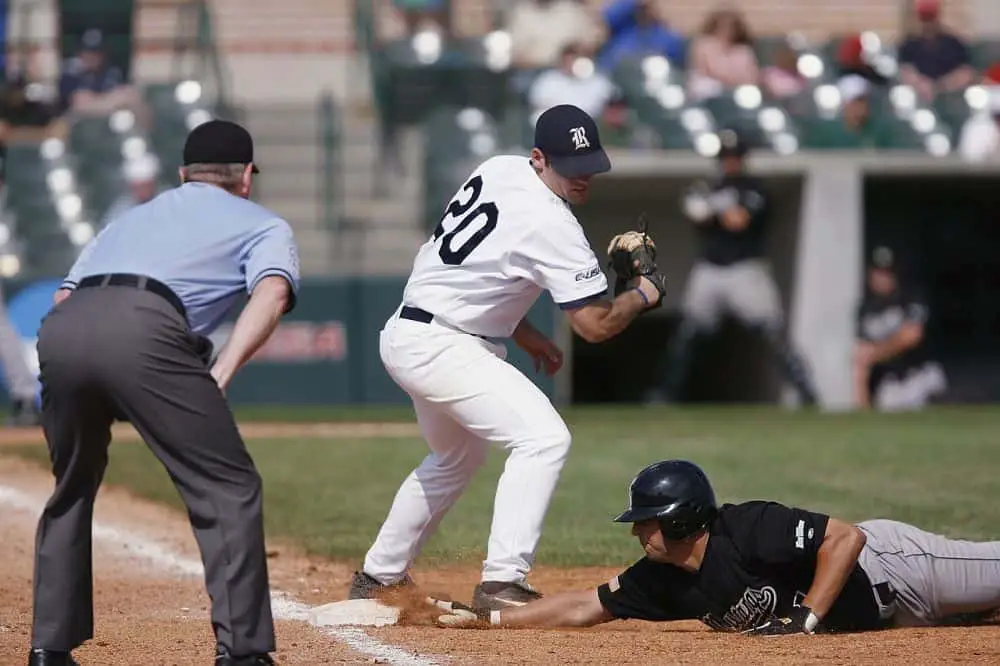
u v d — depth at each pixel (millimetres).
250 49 85062
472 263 20766
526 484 20828
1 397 66750
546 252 20516
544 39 79125
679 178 71625
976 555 20406
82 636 16938
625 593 20375
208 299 16406
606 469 42656
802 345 72125
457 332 21062
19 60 82812
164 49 84625
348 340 67688
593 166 20797
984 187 75812
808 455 46062
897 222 76250
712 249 65375
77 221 71500
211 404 16031
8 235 70875
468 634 20281
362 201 75125
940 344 76250
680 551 19703
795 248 73188
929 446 49125
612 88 73938
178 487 16250
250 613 16062
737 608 19797
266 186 74750
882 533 20562
